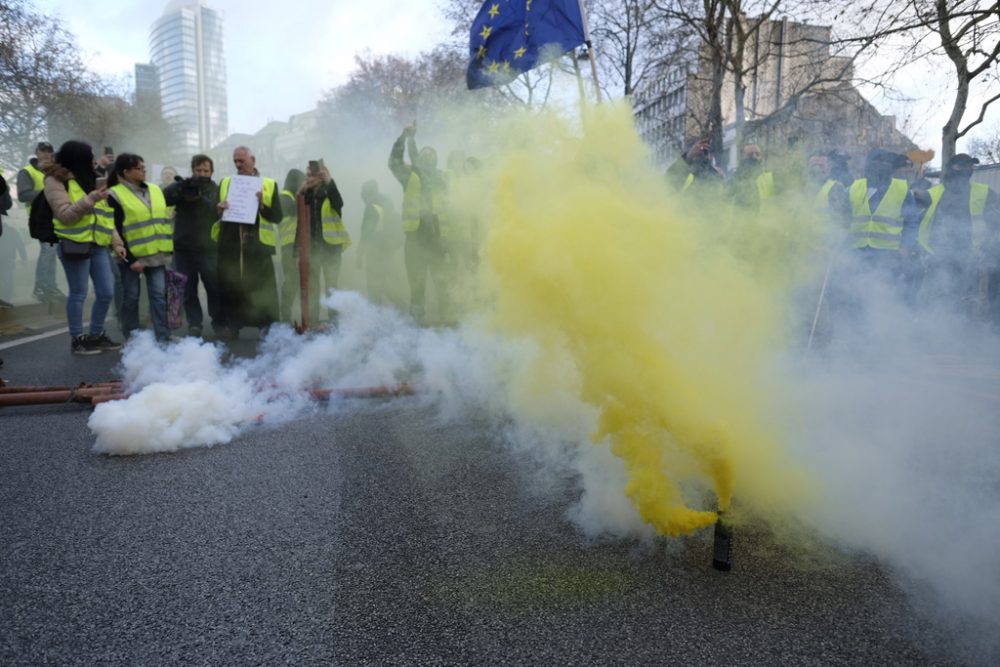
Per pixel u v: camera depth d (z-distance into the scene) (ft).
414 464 10.14
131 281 21.90
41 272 33.65
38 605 6.48
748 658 5.58
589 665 5.52
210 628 6.08
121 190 20.35
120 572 7.07
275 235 23.40
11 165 91.91
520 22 12.97
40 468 10.19
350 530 7.98
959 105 34.47
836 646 5.73
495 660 5.59
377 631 6.01
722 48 58.70
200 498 8.98
